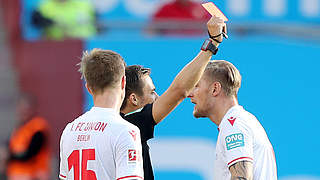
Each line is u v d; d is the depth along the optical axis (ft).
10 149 87.71
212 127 86.33
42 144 88.07
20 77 94.07
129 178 33.94
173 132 85.66
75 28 96.84
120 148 34.45
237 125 39.42
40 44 91.97
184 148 85.71
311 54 88.69
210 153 86.07
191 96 42.86
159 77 86.94
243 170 38.14
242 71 87.35
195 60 39.29
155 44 87.15
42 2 98.48
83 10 97.81
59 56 90.63
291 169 87.45
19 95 91.97
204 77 42.19
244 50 87.40
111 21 95.20
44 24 97.19
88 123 35.76
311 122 87.86
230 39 87.92
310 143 87.76
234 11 100.63
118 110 36.47
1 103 96.73
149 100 43.57
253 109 87.30
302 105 88.07
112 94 36.06
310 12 101.55
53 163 89.25
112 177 34.83
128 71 43.37
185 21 93.35
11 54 96.94
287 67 88.17
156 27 92.53
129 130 34.96
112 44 88.28
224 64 42.14
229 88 41.75
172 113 85.76
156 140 85.35
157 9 96.58
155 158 85.20
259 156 39.40
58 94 90.12
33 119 88.33
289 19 101.14
